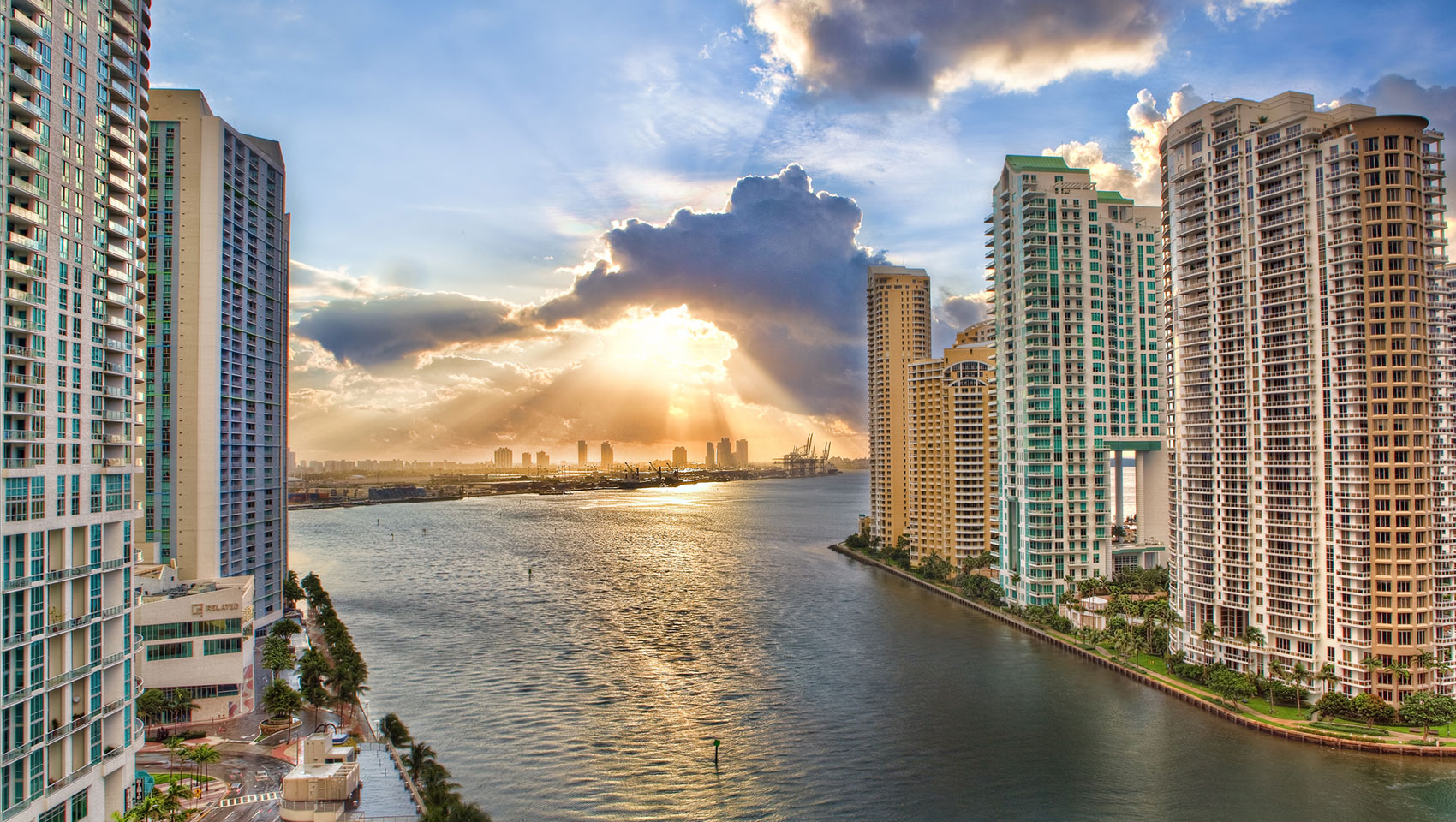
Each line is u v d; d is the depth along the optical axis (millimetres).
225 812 133875
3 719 104938
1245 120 199250
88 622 120562
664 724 176875
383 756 158750
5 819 104562
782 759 158750
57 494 116000
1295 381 187250
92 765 120312
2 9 109750
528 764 156125
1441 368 180000
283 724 174125
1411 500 174375
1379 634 173875
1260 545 192375
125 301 134500
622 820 135000
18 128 111750
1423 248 178750
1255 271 196000
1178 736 169375
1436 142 183250
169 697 175875
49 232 117625
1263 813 136250
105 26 131375
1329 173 183250
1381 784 145500
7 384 109312
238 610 181250
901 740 168125
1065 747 164250
